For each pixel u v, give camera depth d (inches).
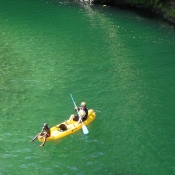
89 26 1317.7
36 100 805.2
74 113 752.3
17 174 568.7
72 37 1211.9
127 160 606.9
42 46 1130.7
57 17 1409.9
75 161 601.9
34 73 941.2
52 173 573.0
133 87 868.6
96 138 663.8
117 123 714.8
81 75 932.6
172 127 705.0
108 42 1172.5
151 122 721.0
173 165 596.4
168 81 901.2
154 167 590.9
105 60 1031.6
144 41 1180.5
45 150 627.2
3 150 625.0
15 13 1450.5
